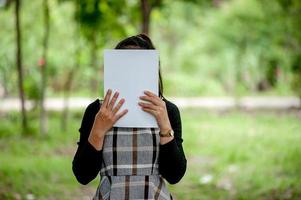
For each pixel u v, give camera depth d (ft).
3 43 60.29
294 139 41.24
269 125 51.57
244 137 43.68
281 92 84.48
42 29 58.18
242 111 65.26
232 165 32.65
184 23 103.91
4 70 60.85
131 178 8.39
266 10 66.85
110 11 41.04
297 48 65.10
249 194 24.43
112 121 8.33
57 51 61.93
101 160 8.63
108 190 8.47
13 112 52.65
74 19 43.55
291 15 60.49
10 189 23.67
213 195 25.05
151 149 8.44
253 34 72.95
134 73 8.40
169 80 88.07
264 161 32.48
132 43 8.96
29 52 59.41
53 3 46.80
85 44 46.98
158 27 103.35
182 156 8.64
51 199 23.12
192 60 95.91
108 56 8.42
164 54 100.78
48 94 75.56
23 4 56.39
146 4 30.32
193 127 50.93
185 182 28.17
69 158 32.96
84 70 57.00
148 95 8.38
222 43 78.33
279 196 23.49
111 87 8.41
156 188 8.50
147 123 8.39
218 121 56.08
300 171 29.07
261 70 81.30
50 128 45.60
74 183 26.22
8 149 35.22
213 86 90.02
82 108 63.10
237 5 72.49
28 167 28.43
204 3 47.60
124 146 8.41
